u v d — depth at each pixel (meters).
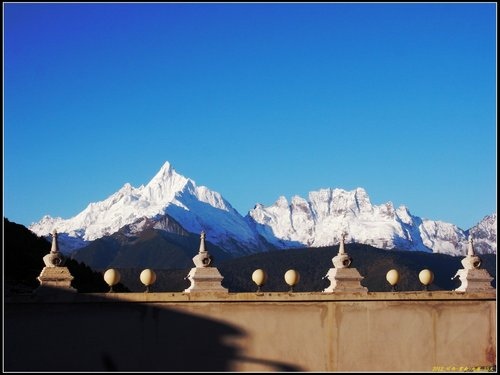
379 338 30.31
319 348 29.84
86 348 27.97
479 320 31.08
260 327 29.44
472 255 32.16
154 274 28.92
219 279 29.58
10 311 27.50
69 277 28.09
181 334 28.77
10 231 53.91
